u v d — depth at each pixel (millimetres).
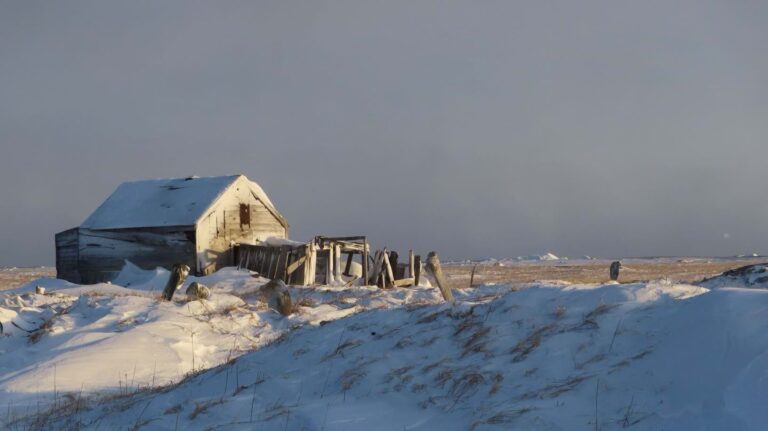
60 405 11812
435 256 17562
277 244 40688
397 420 8789
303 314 19625
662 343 8609
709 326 8148
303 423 8969
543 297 11031
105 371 14172
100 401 11930
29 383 13312
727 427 6562
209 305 20047
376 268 33875
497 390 8875
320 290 26516
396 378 9953
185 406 10461
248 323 18594
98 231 39312
